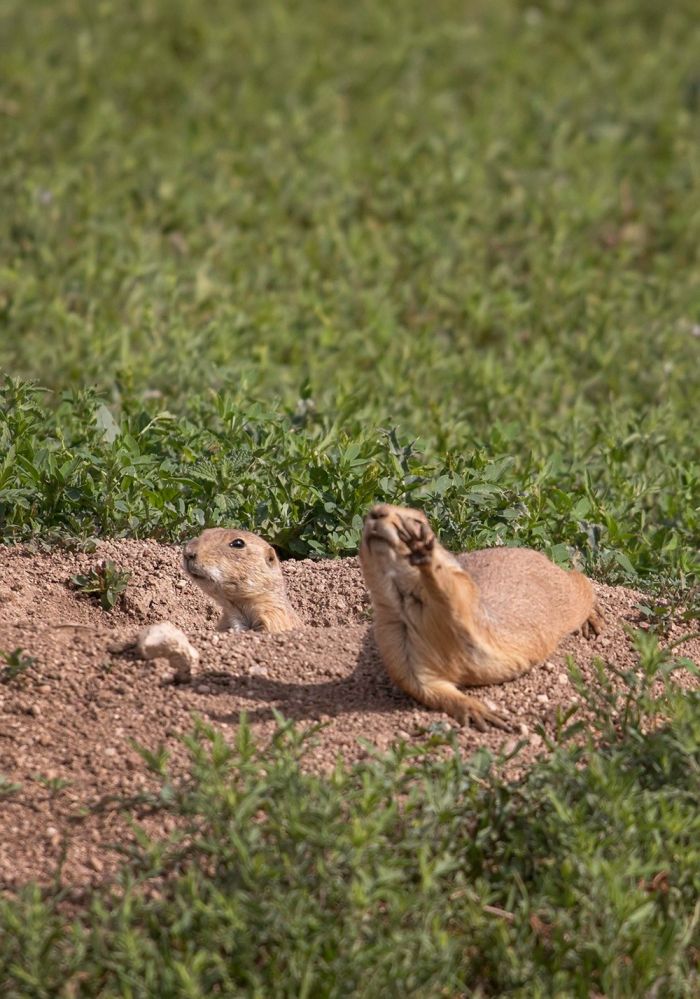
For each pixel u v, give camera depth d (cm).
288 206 2875
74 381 2044
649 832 938
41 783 1048
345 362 2267
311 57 3641
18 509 1527
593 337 2398
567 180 3091
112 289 2406
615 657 1291
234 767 940
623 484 1758
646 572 1551
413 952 842
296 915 838
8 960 839
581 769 1038
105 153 2977
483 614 1173
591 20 4197
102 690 1164
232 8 3981
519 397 2142
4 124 3069
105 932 873
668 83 3672
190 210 2759
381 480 1561
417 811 977
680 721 1024
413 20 4038
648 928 902
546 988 855
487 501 1573
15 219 2606
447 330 2488
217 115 3262
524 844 949
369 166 3039
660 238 2927
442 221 2856
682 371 2322
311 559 1593
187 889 878
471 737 1123
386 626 1161
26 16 3703
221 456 1645
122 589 1416
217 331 2234
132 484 1589
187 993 794
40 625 1270
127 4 3884
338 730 1120
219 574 1434
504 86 3575
